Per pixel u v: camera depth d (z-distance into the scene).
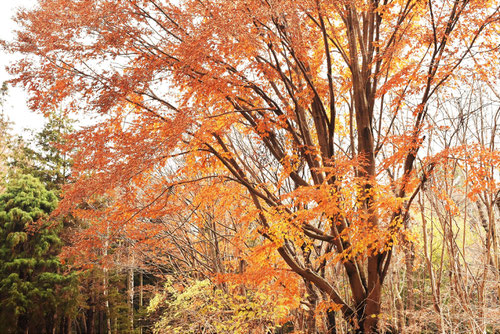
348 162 7.23
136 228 10.93
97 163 6.78
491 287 9.79
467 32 7.27
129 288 24.02
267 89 8.91
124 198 8.07
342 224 8.36
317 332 11.20
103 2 6.55
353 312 8.66
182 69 6.95
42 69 6.62
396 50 8.39
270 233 7.93
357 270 8.68
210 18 6.86
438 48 7.40
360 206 8.20
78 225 22.34
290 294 8.66
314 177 8.75
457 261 9.51
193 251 14.35
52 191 23.92
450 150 7.56
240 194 9.79
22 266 20.81
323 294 10.91
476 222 10.55
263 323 10.46
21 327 21.31
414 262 12.77
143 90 7.24
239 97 8.25
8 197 22.69
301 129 8.82
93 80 6.61
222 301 11.69
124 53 6.98
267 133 8.79
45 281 21.08
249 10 6.78
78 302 22.30
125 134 7.05
